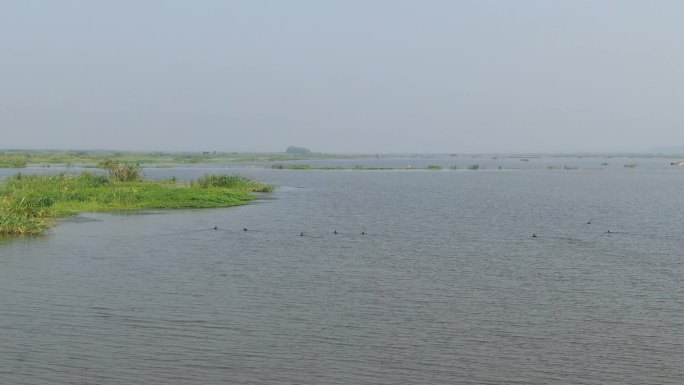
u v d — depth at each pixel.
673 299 23.98
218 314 21.55
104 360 17.25
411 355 17.89
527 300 23.70
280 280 26.72
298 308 22.39
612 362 17.52
